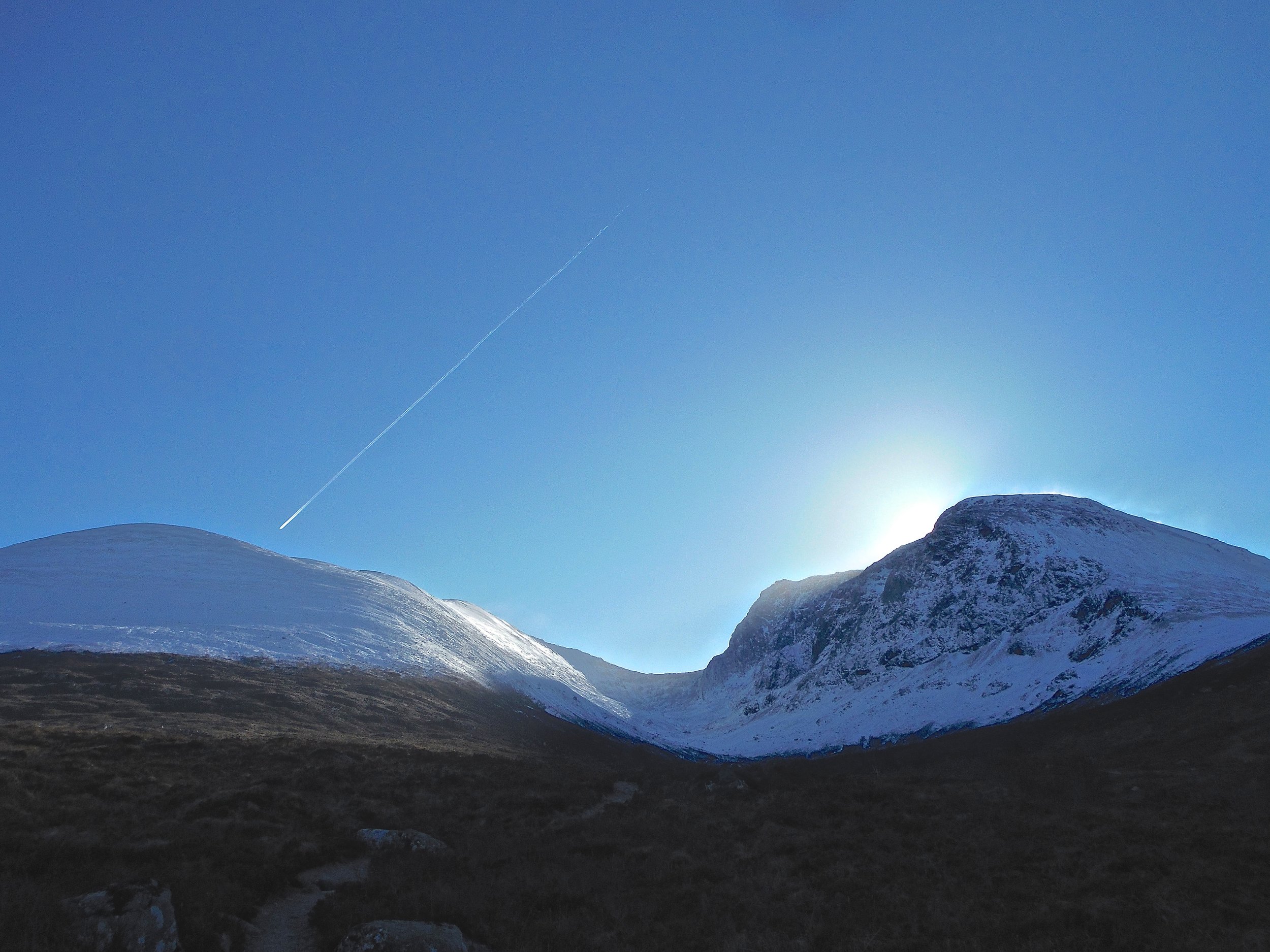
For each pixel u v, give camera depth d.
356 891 18.23
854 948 16.06
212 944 14.42
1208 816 26.59
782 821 28.72
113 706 48.97
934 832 25.91
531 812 30.47
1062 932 16.14
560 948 16.30
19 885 15.44
